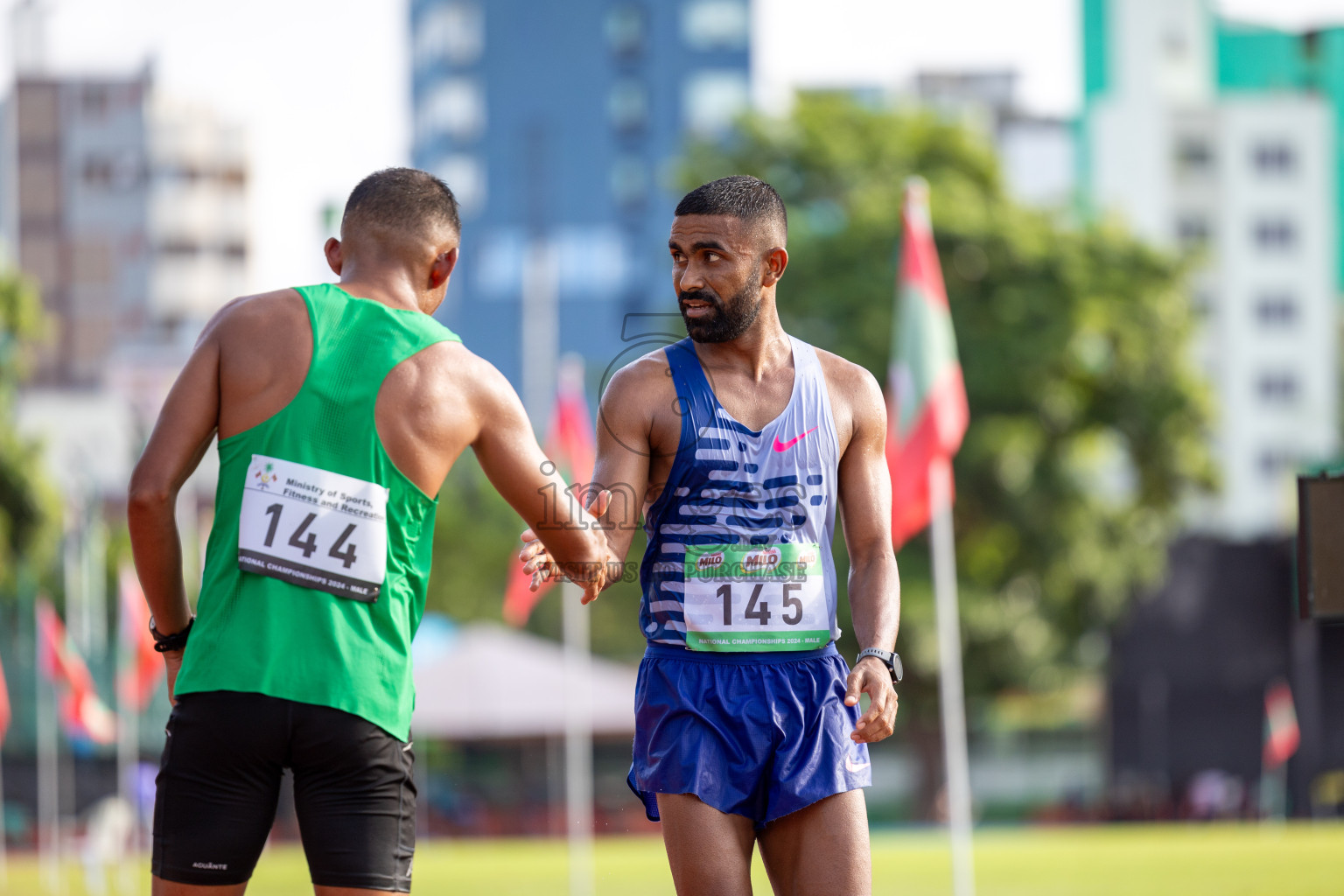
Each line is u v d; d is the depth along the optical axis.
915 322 36.38
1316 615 17.16
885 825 117.81
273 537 11.03
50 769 93.38
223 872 10.81
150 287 199.12
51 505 111.00
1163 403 104.38
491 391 11.90
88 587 113.31
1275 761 107.19
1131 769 124.81
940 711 110.75
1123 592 107.00
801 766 13.00
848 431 13.88
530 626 150.00
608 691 89.12
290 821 104.19
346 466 11.21
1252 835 90.25
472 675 87.81
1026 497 100.94
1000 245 101.50
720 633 13.23
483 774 125.88
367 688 11.02
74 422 172.62
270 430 11.22
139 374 179.50
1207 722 124.56
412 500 11.45
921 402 36.16
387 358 11.47
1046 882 50.50
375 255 12.09
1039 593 104.75
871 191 105.06
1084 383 104.25
